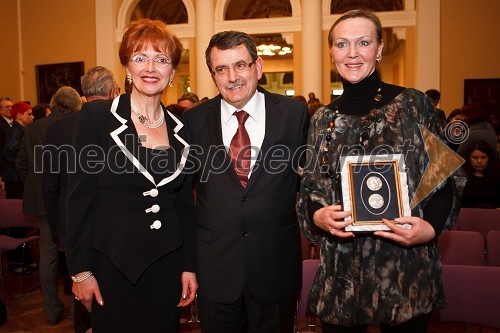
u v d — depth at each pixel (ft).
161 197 7.13
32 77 43.70
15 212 16.76
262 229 7.49
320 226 6.48
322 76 37.99
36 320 14.78
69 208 6.78
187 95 20.24
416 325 6.33
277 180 7.60
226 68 7.48
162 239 7.03
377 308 6.24
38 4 43.14
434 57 36.24
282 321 7.77
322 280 6.71
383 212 6.08
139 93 7.18
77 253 6.76
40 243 14.16
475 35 35.86
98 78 11.34
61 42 42.70
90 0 41.78
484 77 35.86
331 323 6.61
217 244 7.53
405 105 6.46
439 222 6.20
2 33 42.09
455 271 8.82
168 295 7.24
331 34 6.72
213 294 7.47
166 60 7.07
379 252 6.32
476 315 8.70
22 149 14.88
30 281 18.54
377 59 6.68
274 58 57.52
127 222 6.86
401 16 37.47
